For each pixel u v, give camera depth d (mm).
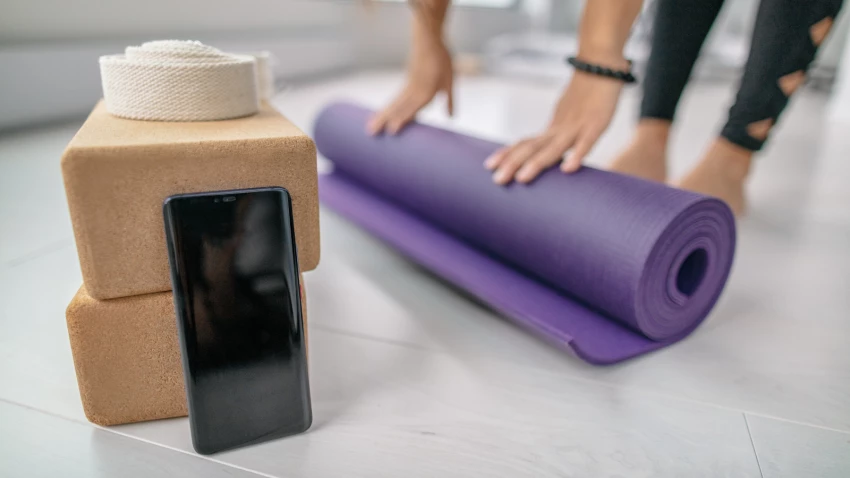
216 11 2652
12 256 943
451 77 1201
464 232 976
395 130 1148
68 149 481
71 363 669
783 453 566
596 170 829
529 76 4223
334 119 1343
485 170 916
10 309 780
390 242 1020
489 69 4406
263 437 552
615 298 723
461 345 751
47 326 744
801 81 1087
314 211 576
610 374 695
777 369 716
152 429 570
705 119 2879
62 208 1170
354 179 1350
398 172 1104
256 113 669
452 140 1039
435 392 645
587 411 621
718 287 804
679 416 619
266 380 546
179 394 579
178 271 508
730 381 688
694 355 745
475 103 3029
